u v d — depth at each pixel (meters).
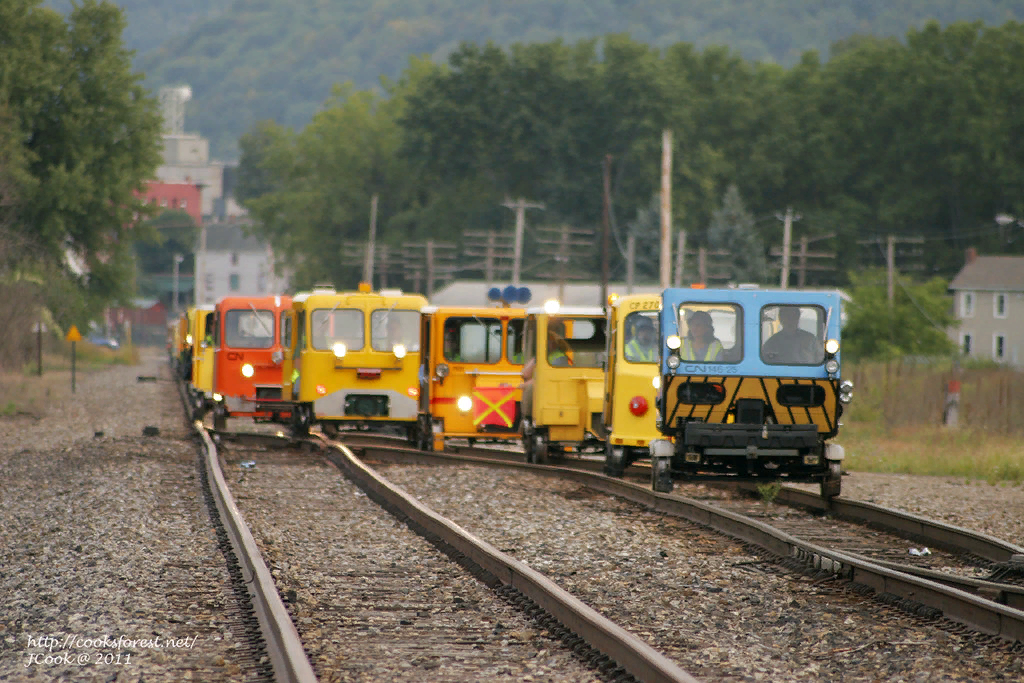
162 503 60.38
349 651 32.16
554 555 46.91
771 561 45.94
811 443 60.03
